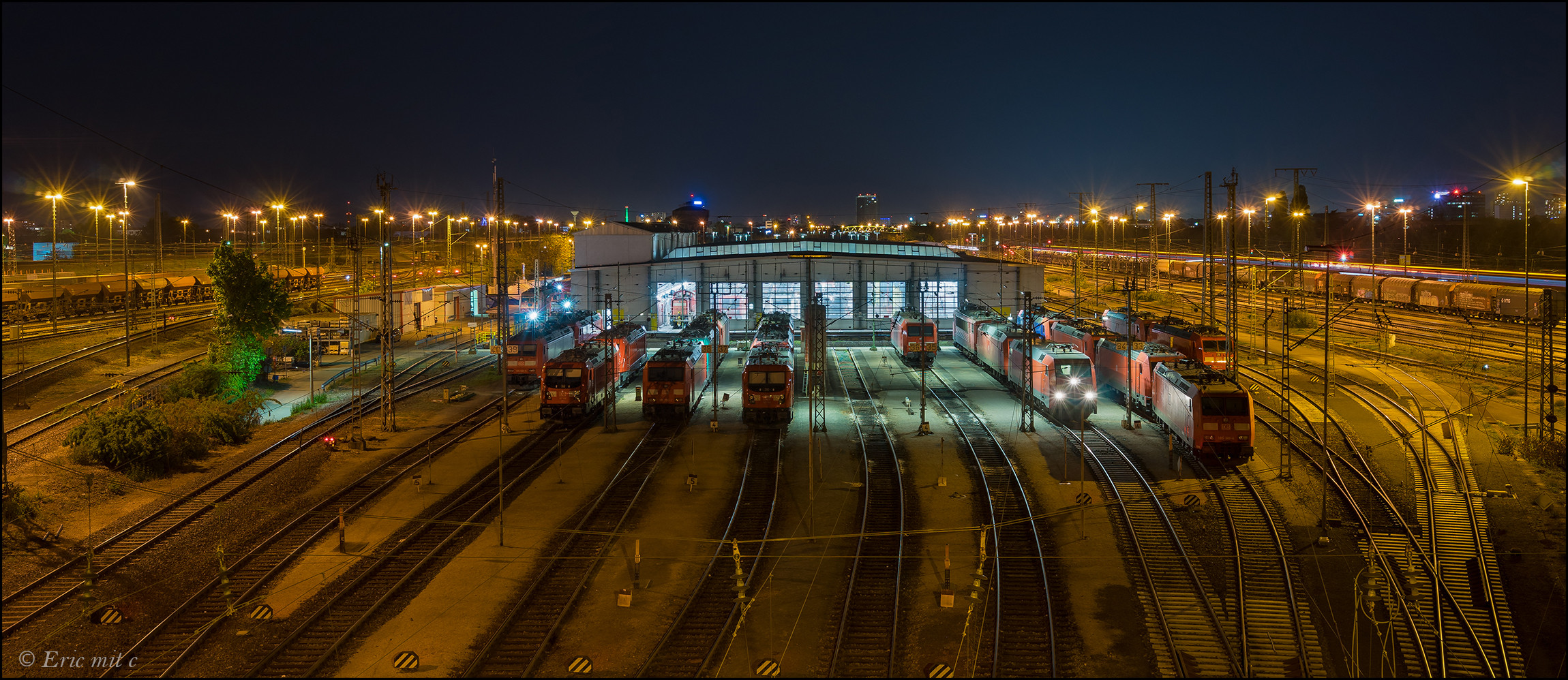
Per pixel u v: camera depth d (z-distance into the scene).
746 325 91.25
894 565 27.70
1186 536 29.91
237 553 28.81
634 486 36.25
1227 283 53.66
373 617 24.36
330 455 40.72
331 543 29.86
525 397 55.81
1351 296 97.25
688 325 65.88
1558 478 35.47
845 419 48.97
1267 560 28.05
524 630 23.58
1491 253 120.25
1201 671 21.53
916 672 21.42
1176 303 103.81
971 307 78.00
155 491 35.53
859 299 91.25
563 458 40.94
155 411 40.06
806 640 23.06
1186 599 25.22
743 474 38.00
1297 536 30.16
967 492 35.09
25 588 25.67
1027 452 40.88
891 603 25.08
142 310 84.75
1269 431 43.78
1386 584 26.11
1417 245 139.38
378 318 80.25
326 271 140.88
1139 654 22.28
